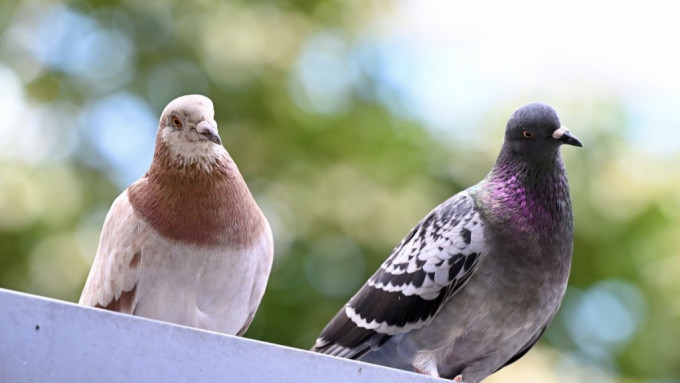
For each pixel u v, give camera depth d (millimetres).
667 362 14969
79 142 14812
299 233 13953
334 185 14328
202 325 6641
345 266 13891
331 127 15398
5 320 4391
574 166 14688
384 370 5211
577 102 15180
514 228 7273
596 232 14602
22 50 15297
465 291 7254
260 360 4848
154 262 6465
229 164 6672
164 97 15016
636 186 14703
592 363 14703
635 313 15117
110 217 6746
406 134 15430
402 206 13969
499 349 7539
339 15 16234
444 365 7586
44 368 4422
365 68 16141
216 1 15453
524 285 7254
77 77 15227
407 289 7371
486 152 14555
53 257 13133
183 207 6473
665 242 14836
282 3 15914
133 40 15383
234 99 15016
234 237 6539
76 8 15617
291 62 15172
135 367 4570
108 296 6566
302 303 13703
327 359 5027
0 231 13367
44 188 13602
